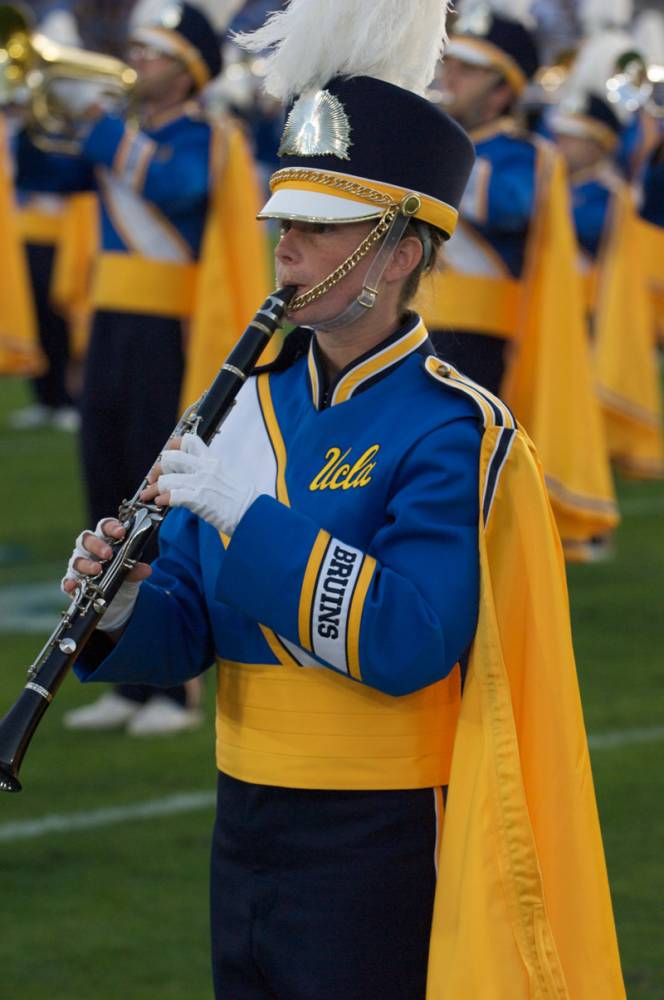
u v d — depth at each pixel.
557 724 7.05
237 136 16.81
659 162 29.92
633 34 31.59
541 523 7.02
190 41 16.73
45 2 59.91
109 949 11.64
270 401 7.62
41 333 34.50
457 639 6.85
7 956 11.50
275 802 7.14
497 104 18.17
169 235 16.59
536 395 18.41
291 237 7.25
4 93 17.86
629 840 13.49
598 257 25.36
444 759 7.15
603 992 7.04
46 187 17.92
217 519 6.91
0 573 22.45
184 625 7.61
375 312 7.30
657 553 24.19
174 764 15.43
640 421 24.89
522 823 6.91
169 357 16.59
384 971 7.02
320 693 7.07
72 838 13.60
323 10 7.21
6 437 33.34
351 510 7.04
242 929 7.25
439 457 6.96
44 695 7.20
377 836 7.00
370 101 7.14
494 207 17.81
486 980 6.84
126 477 16.73
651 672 18.14
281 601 6.80
